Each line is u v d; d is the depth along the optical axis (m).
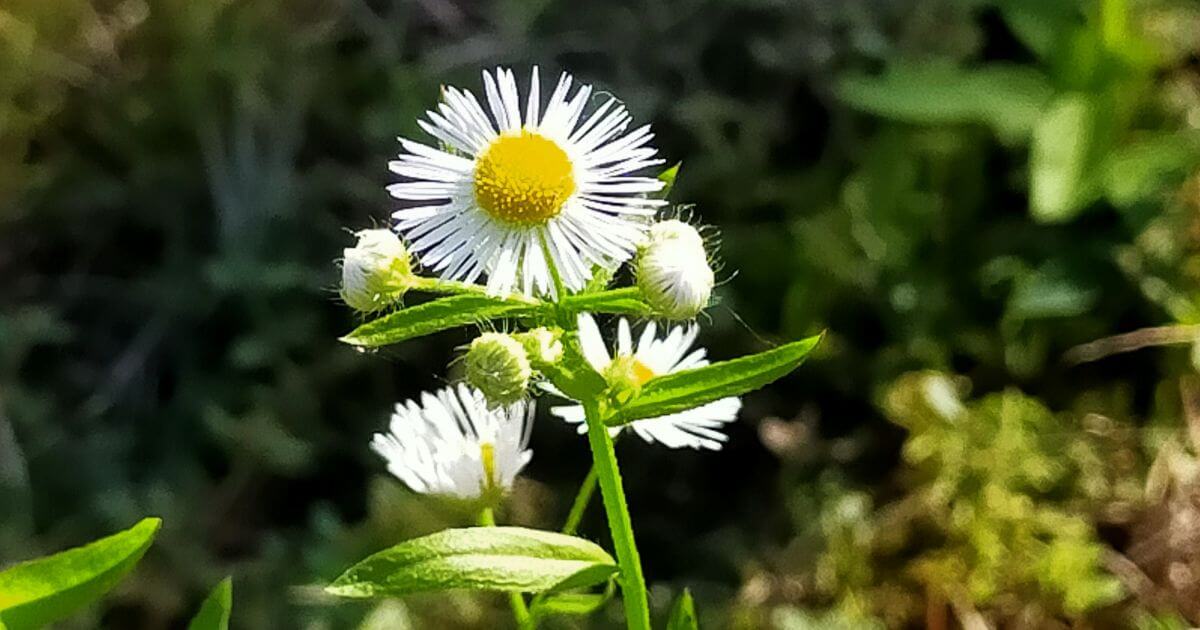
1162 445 0.12
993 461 0.12
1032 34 0.14
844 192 0.14
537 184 0.06
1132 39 0.13
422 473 0.07
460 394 0.08
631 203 0.06
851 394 0.14
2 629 0.06
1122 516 0.12
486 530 0.06
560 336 0.06
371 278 0.06
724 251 0.14
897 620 0.12
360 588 0.06
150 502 0.14
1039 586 0.12
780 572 0.13
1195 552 0.12
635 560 0.07
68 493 0.14
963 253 0.14
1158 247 0.13
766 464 0.14
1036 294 0.13
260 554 0.14
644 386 0.07
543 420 0.14
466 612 0.12
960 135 0.14
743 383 0.06
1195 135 0.14
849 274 0.14
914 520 0.13
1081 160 0.13
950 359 0.14
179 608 0.13
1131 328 0.13
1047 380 0.13
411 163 0.07
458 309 0.06
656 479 0.14
